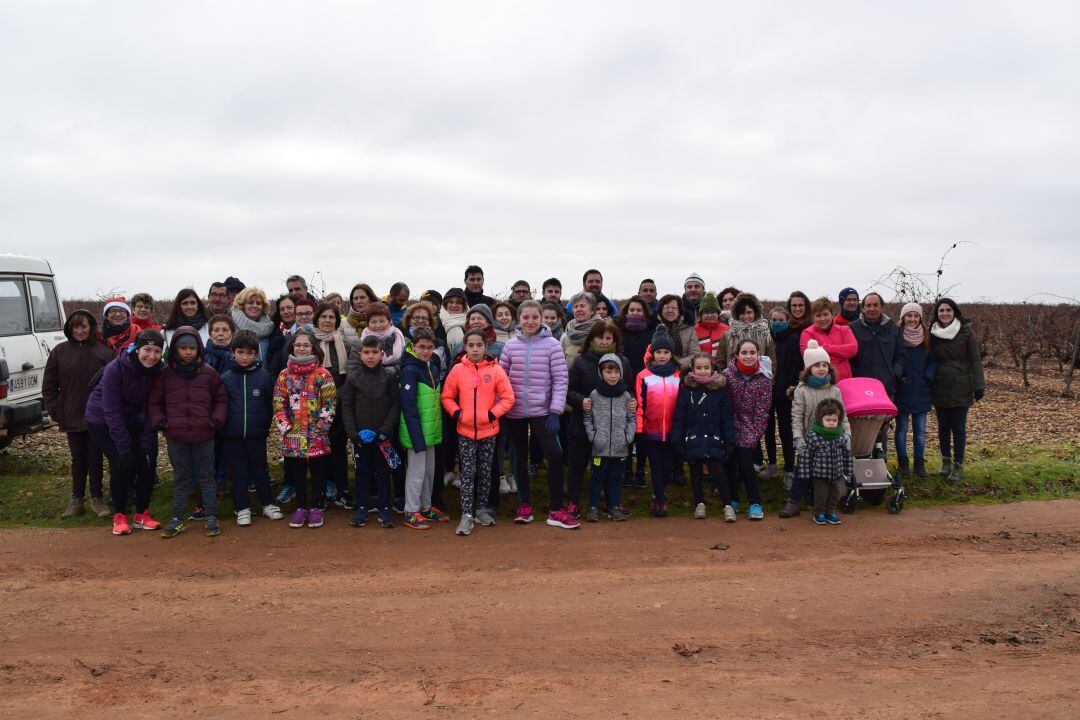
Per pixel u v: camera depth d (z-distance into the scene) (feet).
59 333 34.24
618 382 22.65
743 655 13.98
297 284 27.04
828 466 22.70
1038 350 69.67
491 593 17.30
